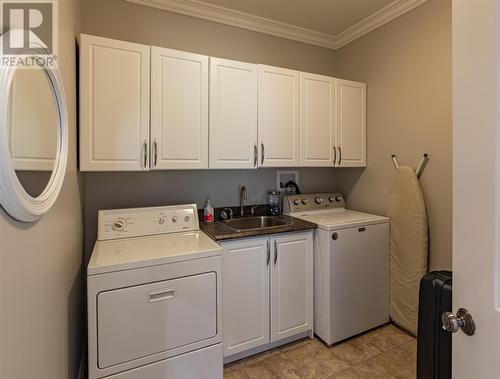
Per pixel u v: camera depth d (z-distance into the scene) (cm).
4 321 64
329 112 241
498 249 64
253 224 246
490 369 65
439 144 201
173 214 197
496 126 64
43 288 93
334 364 187
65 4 128
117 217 183
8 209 64
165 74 181
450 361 99
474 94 68
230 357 190
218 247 161
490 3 64
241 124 206
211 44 232
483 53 66
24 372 76
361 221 218
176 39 219
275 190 263
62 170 107
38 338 87
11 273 68
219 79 197
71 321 142
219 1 216
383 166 244
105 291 132
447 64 195
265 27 249
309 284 212
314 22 248
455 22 73
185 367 148
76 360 158
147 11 209
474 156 69
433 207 205
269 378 176
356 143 255
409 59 220
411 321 214
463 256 72
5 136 60
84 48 160
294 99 225
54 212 107
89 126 163
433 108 204
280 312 201
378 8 227
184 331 148
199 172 231
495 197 64
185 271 149
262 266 194
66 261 129
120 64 169
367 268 220
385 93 240
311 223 214
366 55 256
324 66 285
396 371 180
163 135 181
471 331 70
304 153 231
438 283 105
